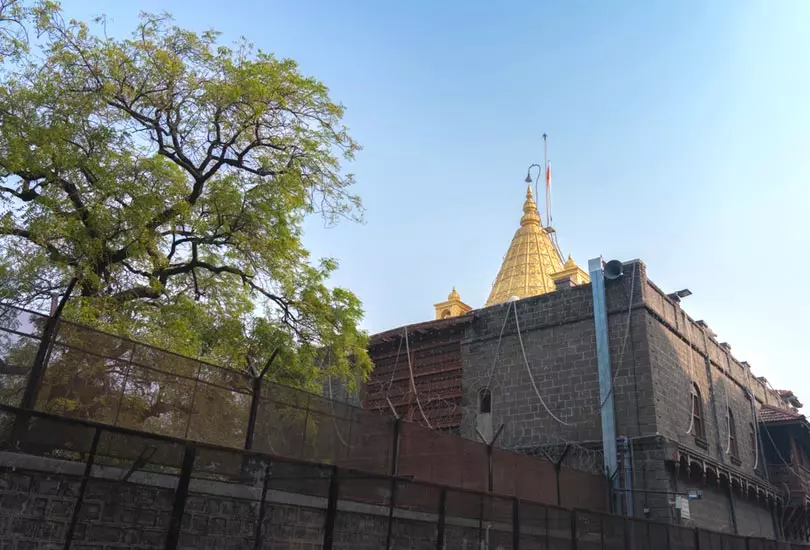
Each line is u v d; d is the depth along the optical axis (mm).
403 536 12430
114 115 15547
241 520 10312
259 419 11055
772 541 24375
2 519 7961
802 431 34375
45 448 8445
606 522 15227
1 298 13695
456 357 28766
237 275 18484
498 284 46625
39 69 14547
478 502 12820
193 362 10523
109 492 8992
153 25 16391
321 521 11320
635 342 23344
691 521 22281
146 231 14820
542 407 25062
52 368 8922
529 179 50594
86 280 14406
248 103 16672
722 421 28703
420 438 14047
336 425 12289
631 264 24516
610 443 22328
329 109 18109
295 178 17453
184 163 16672
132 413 9617
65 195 14820
